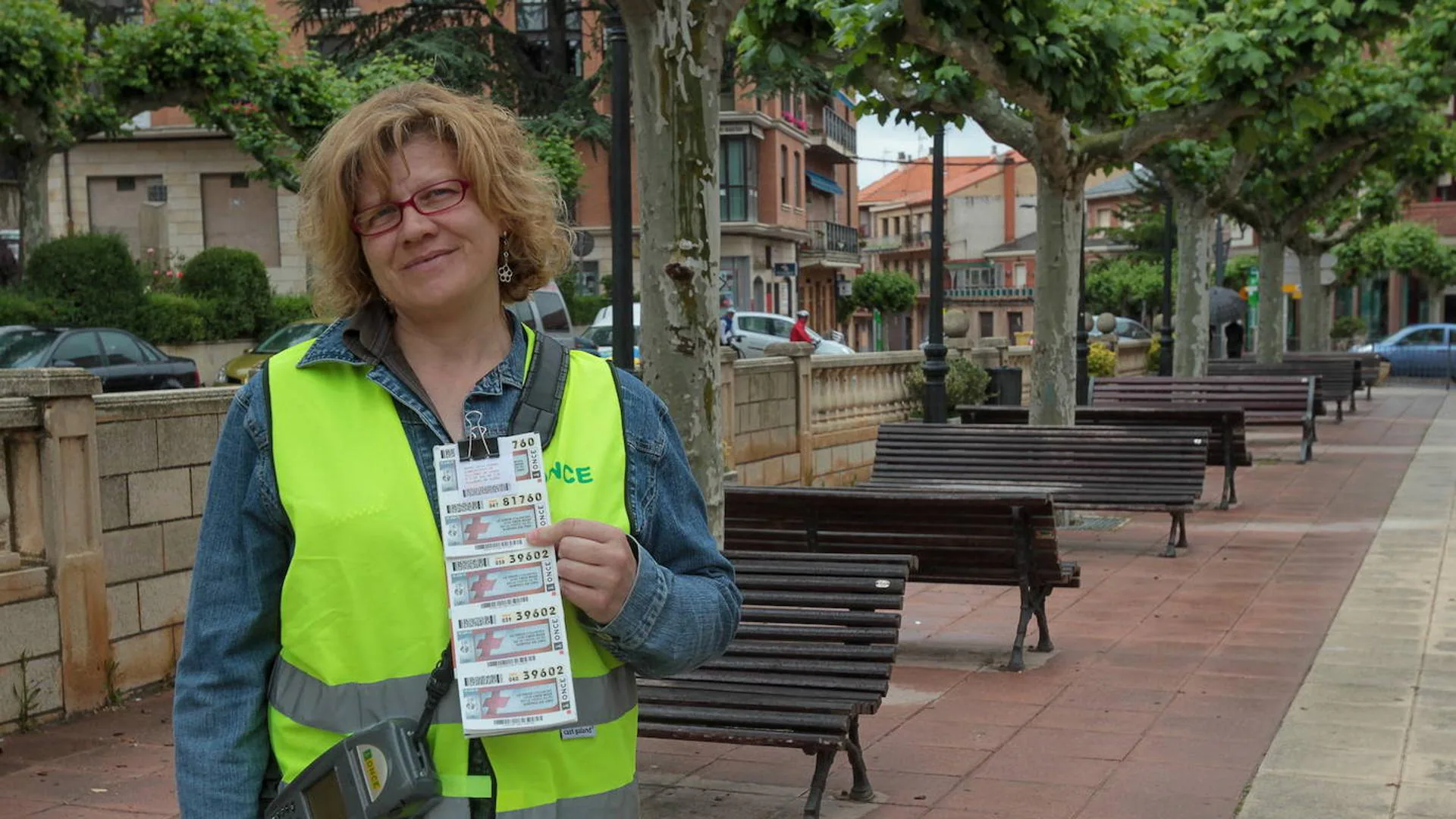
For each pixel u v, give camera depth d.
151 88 22.78
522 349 1.99
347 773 1.78
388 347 1.94
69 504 5.81
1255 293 52.25
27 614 5.64
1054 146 11.07
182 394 6.51
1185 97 11.98
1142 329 42.59
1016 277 89.88
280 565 1.91
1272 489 13.73
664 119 5.01
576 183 31.48
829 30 10.53
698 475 5.10
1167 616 7.87
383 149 1.91
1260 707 5.88
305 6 31.55
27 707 5.64
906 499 6.78
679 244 5.04
